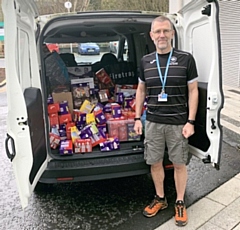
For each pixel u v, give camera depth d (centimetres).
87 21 266
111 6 1720
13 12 169
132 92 359
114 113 308
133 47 409
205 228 230
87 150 269
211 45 226
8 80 177
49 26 255
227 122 495
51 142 270
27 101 202
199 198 273
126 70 410
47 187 302
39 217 256
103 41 418
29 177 193
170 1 892
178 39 275
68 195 292
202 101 238
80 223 245
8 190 304
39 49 249
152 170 251
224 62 832
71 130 289
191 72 223
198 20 242
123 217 251
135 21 276
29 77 230
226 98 664
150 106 235
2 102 729
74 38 395
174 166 244
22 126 183
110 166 250
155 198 257
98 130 288
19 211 266
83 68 387
